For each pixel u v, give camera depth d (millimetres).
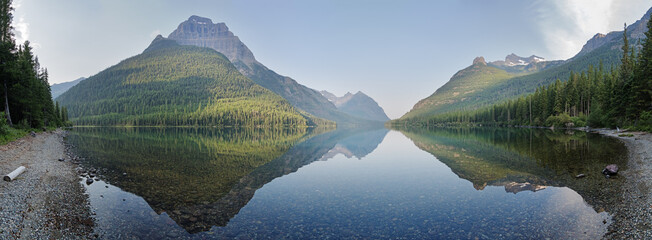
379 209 14703
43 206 13258
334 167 28859
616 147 34375
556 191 16969
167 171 25297
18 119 56281
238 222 12828
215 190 18859
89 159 31266
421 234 11273
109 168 26047
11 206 12352
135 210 14281
